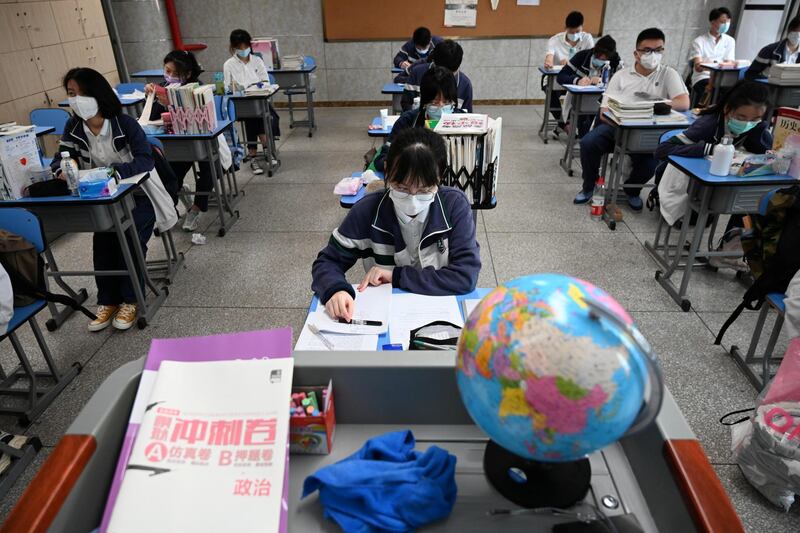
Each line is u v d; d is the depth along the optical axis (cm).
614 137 386
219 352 71
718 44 643
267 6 725
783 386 163
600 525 60
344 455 72
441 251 158
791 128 243
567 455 54
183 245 359
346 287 142
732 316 223
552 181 462
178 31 727
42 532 53
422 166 139
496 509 62
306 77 597
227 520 57
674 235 354
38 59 482
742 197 250
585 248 340
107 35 591
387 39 733
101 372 238
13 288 202
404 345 124
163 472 60
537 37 723
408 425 76
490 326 53
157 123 371
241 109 472
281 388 67
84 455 59
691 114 372
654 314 267
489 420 54
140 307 267
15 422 208
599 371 48
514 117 690
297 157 543
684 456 58
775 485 158
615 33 717
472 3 706
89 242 369
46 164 279
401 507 61
